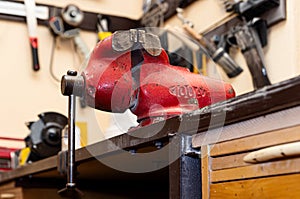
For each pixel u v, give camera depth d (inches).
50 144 64.6
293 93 23.9
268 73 61.3
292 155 24.1
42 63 84.3
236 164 28.0
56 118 66.4
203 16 74.6
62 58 85.4
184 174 30.9
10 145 79.7
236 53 66.9
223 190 28.7
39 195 61.3
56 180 62.4
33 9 83.4
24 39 84.0
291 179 24.4
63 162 47.7
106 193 63.1
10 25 83.4
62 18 84.1
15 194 61.9
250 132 27.1
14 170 61.9
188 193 30.8
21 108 81.8
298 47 57.9
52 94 84.0
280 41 60.2
